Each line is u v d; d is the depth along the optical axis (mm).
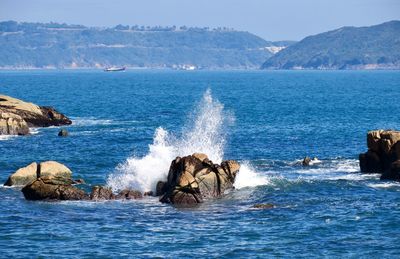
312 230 73750
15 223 75938
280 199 87750
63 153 126750
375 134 104688
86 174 105312
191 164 88812
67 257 65312
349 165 112188
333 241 70000
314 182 97312
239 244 69125
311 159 117875
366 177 101188
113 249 67625
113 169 110438
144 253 66500
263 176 101562
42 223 76062
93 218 78188
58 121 174500
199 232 73062
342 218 78250
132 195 88375
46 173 95000
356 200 86812
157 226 75188
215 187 89375
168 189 89125
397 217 78375
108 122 185000
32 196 86500
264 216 79375
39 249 67500
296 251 67062
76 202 85375
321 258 65062
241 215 79875
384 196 88812
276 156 123812
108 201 86188
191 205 84625
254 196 89312
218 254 66250
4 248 67750
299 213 80625
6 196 88000
